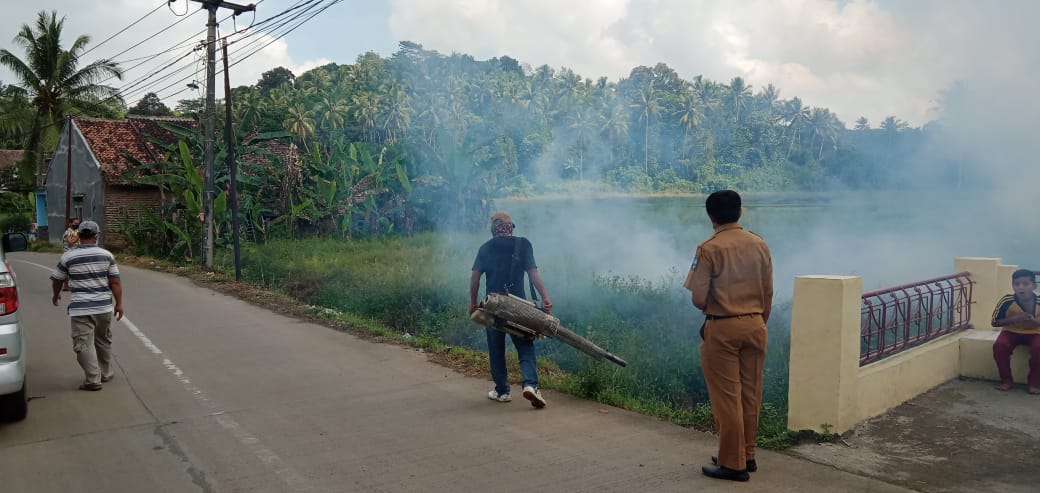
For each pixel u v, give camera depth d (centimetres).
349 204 2533
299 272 1605
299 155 2641
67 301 1319
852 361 488
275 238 2381
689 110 2731
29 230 3556
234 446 506
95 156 2628
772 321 926
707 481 420
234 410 600
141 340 925
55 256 2608
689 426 534
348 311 1196
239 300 1304
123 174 2228
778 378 697
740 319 409
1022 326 584
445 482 430
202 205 2052
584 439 505
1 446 512
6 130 3603
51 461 480
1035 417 522
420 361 782
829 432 476
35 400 639
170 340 924
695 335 891
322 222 2567
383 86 6400
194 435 533
